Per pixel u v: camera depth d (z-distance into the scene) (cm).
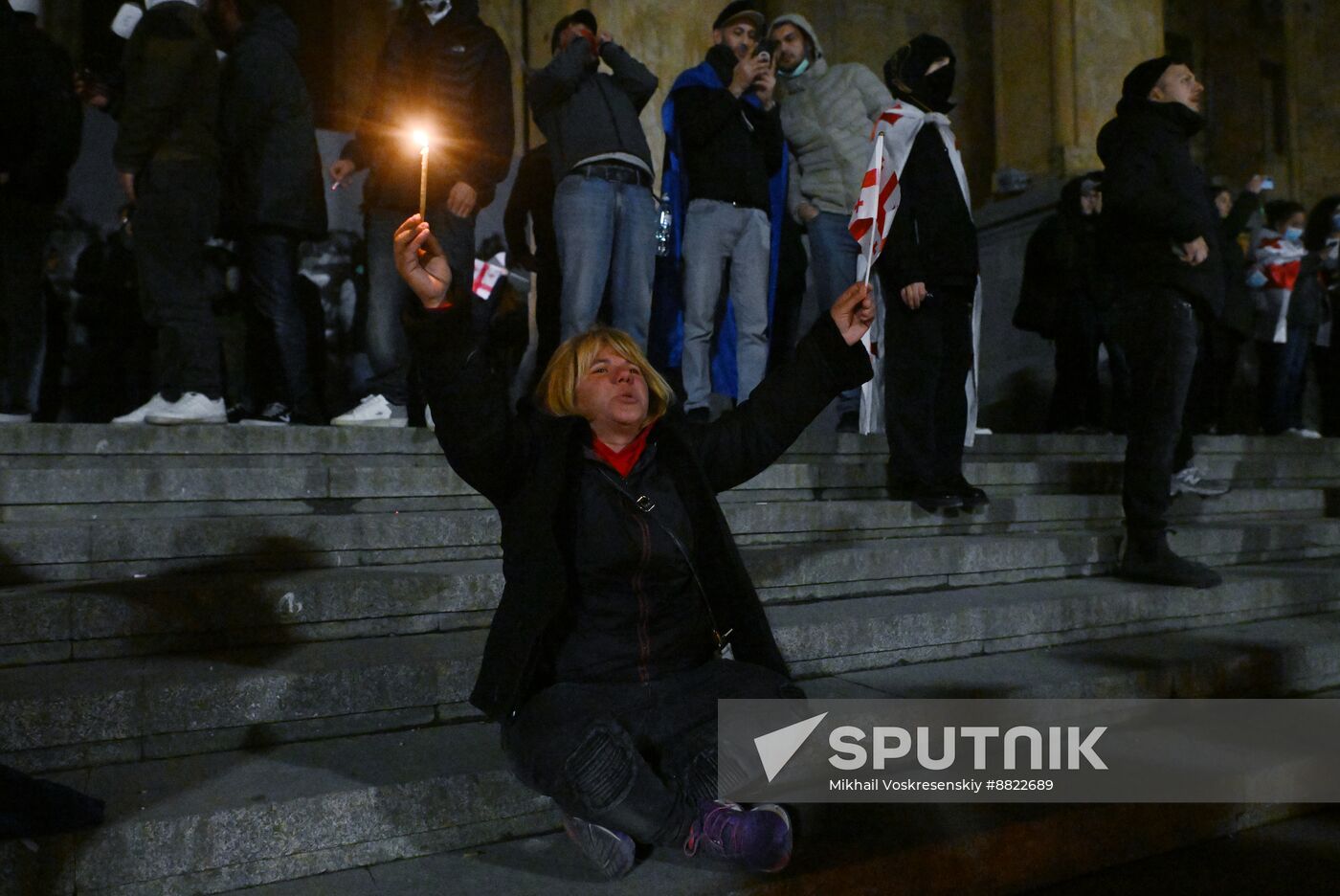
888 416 436
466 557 348
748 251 476
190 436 377
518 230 551
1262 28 1329
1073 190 668
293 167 453
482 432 218
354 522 332
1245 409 873
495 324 607
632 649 227
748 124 480
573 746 206
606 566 223
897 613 338
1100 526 488
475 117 464
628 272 459
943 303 432
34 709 228
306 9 800
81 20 637
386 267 469
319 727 256
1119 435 634
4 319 418
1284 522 526
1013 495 511
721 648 240
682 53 729
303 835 216
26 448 353
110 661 264
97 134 536
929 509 431
